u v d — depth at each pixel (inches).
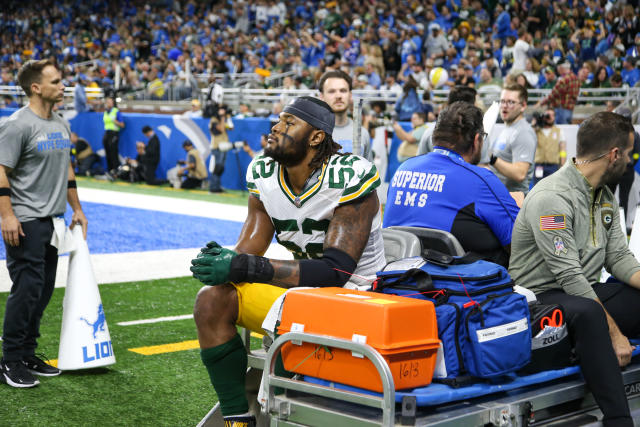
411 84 511.5
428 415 100.8
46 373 175.8
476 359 103.9
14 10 1218.6
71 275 177.3
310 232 116.9
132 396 163.8
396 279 111.3
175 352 197.6
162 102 772.6
